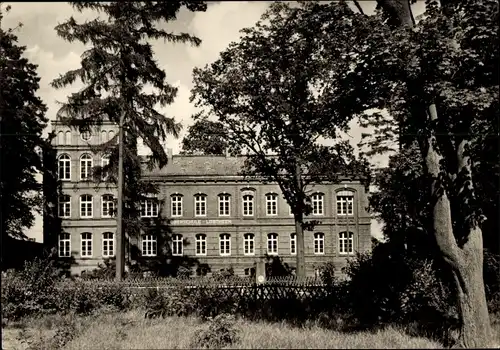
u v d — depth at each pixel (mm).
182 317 17812
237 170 54625
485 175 13133
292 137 29453
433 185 11852
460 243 11836
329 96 14719
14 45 36531
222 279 22375
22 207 39844
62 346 13875
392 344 11117
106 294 20562
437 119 12000
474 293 11562
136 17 28953
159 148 32250
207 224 53750
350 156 29359
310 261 53375
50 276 20516
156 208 53844
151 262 52875
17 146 36594
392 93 12539
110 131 52562
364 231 53562
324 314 16828
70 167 52562
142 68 30406
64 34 28172
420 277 15859
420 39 10820
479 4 11031
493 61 11555
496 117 11383
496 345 11203
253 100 29234
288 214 54188
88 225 52156
